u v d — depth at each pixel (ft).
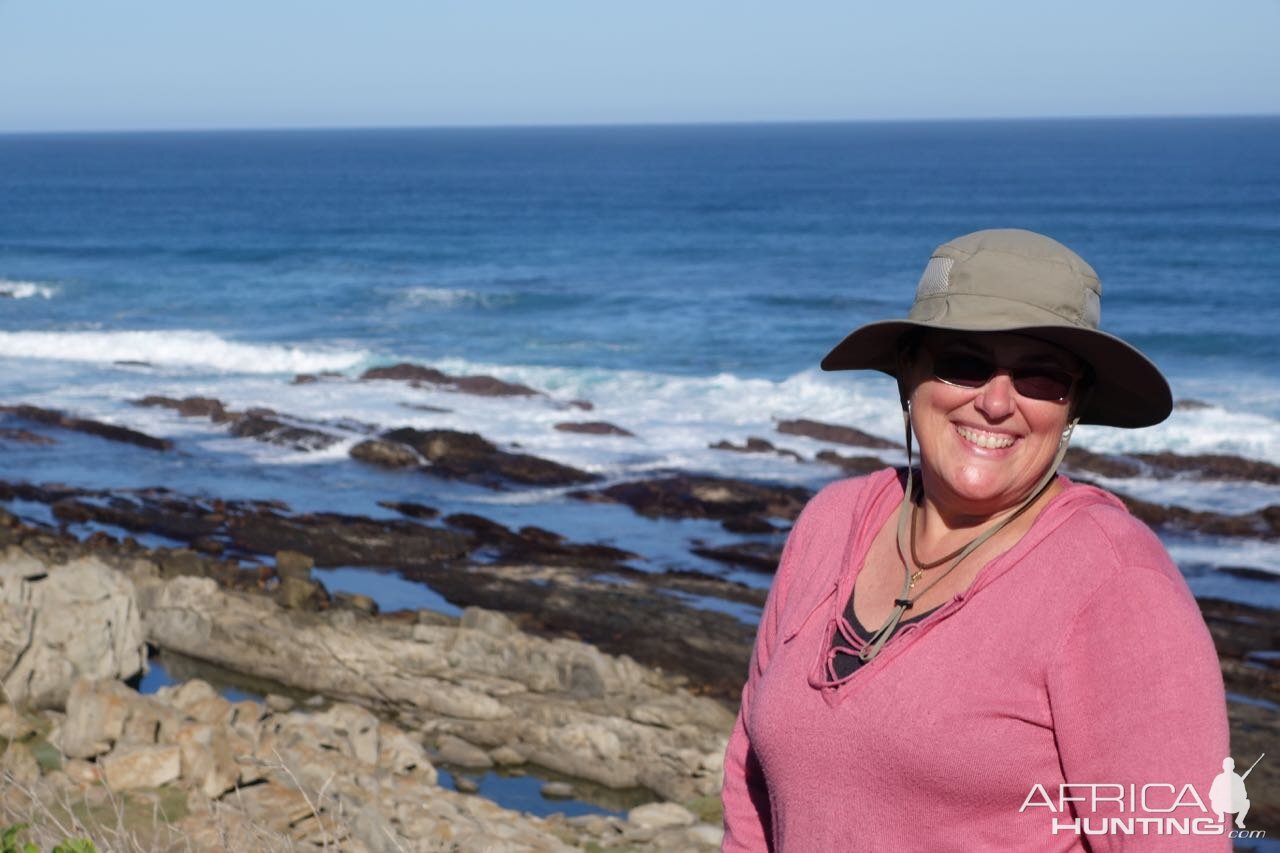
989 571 6.54
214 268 209.97
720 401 105.91
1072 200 369.91
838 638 7.11
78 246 245.65
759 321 154.51
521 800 41.24
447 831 25.18
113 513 74.79
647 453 91.04
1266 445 87.76
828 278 201.57
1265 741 45.55
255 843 20.71
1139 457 84.28
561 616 59.06
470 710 46.03
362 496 81.41
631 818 31.71
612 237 275.18
